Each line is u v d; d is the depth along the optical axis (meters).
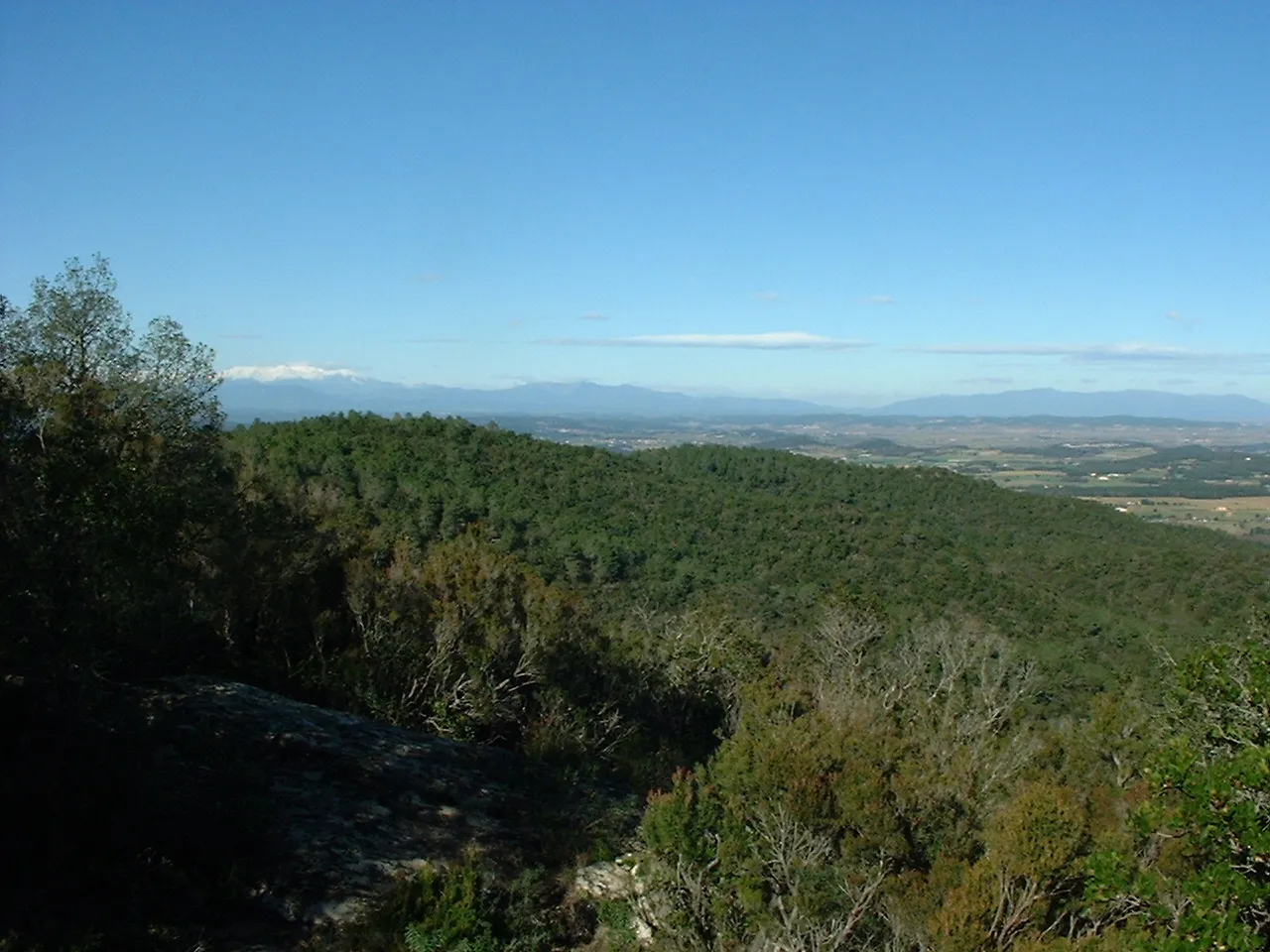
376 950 6.41
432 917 6.63
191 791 7.53
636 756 13.16
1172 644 23.20
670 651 18.30
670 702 17.12
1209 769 5.72
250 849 7.23
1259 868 5.54
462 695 13.29
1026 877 6.16
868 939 6.05
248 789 7.98
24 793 6.43
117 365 10.42
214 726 9.06
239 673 12.09
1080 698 21.12
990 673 17.91
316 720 10.21
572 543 32.44
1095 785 9.82
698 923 6.61
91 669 8.02
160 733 8.30
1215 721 7.05
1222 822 5.45
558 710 13.55
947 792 7.27
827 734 8.08
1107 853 5.95
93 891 6.17
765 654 20.70
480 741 13.20
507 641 14.27
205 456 10.94
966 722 12.91
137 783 7.00
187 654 11.66
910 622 26.86
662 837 6.93
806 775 7.13
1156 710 9.83
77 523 7.57
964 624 26.20
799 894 6.26
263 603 12.88
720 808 7.05
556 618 15.27
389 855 7.74
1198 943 5.23
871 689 16.59
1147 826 5.89
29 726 7.06
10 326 9.53
